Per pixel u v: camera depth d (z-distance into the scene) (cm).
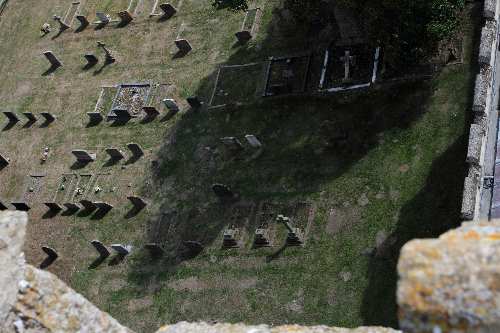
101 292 2969
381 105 2839
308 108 3022
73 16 4284
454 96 2702
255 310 2588
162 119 3428
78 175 3462
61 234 3275
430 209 2453
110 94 3716
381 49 2980
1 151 3812
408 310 768
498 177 2128
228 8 3469
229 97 3294
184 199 3053
